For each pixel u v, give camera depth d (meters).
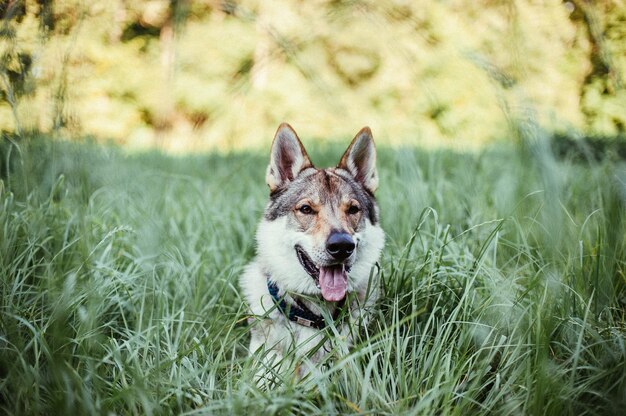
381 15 6.09
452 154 7.21
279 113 13.81
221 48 12.95
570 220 3.22
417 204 4.73
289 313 3.31
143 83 10.59
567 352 2.87
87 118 6.98
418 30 8.58
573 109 4.62
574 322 2.87
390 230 4.77
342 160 3.92
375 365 2.70
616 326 3.00
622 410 2.46
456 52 8.51
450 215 4.75
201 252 4.45
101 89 10.29
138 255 3.93
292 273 3.38
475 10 8.19
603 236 3.31
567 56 4.70
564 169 3.99
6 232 3.24
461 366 2.78
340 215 3.37
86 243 3.14
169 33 10.10
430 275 3.30
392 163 6.86
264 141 12.47
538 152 3.28
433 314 3.14
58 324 2.66
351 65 15.04
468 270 3.35
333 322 2.96
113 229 3.81
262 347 2.92
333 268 3.27
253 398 2.54
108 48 9.83
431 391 2.52
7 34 3.46
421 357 2.86
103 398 2.59
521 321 2.94
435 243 3.67
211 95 12.99
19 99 3.51
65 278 3.10
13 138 3.86
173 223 4.63
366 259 3.54
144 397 2.42
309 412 2.64
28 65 3.57
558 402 2.47
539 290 2.93
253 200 5.95
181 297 3.89
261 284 3.55
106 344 2.97
